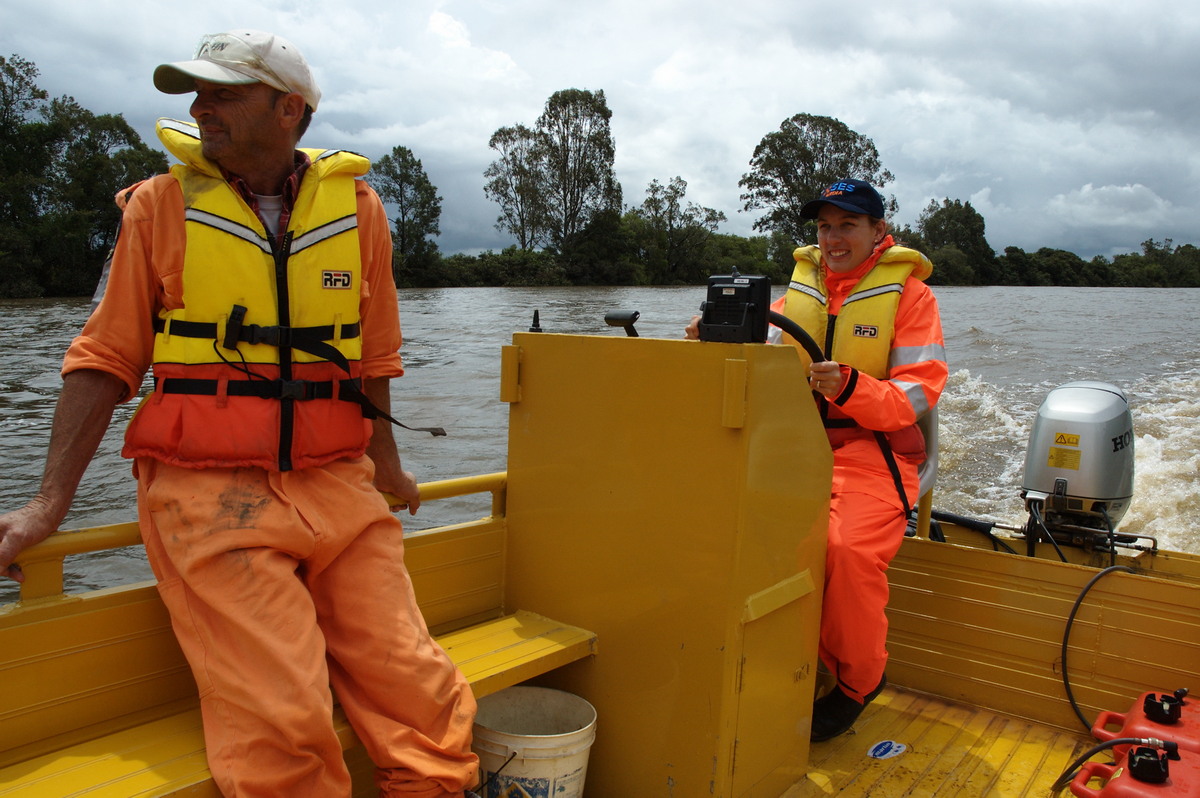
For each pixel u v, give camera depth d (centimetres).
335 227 162
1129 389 1186
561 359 203
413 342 1875
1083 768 215
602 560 198
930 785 220
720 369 175
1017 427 966
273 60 151
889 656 279
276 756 137
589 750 192
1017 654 258
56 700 148
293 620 146
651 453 188
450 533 208
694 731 184
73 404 146
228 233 151
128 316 150
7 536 136
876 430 243
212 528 146
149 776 137
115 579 553
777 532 190
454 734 155
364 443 172
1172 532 614
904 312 264
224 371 151
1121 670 243
